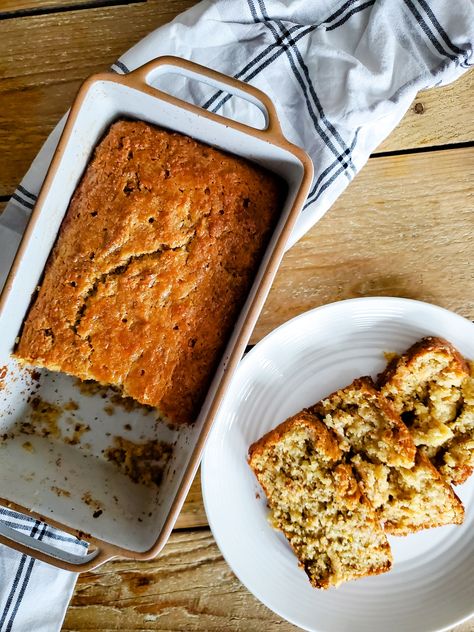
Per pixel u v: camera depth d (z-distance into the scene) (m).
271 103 0.32
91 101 0.32
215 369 0.35
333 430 0.42
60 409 0.40
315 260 0.43
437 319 0.42
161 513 0.35
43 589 0.42
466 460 0.42
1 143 0.42
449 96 0.42
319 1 0.39
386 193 0.42
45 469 0.38
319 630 0.42
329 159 0.39
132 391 0.35
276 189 0.36
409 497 0.41
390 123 0.40
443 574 0.42
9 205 0.40
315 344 0.43
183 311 0.35
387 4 0.38
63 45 0.41
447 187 0.42
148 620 0.44
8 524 0.42
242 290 0.35
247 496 0.42
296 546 0.41
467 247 0.43
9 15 0.41
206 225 0.35
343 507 0.41
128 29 0.41
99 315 0.35
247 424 0.43
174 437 0.39
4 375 0.36
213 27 0.38
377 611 0.42
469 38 0.38
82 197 0.35
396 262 0.43
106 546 0.33
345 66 0.39
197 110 0.32
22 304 0.34
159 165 0.35
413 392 0.43
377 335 0.43
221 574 0.44
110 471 0.39
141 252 0.35
